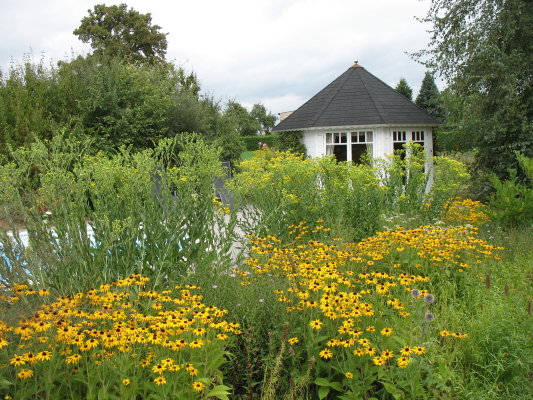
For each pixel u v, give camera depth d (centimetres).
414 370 299
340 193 749
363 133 1634
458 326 397
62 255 422
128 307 323
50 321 277
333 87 1784
